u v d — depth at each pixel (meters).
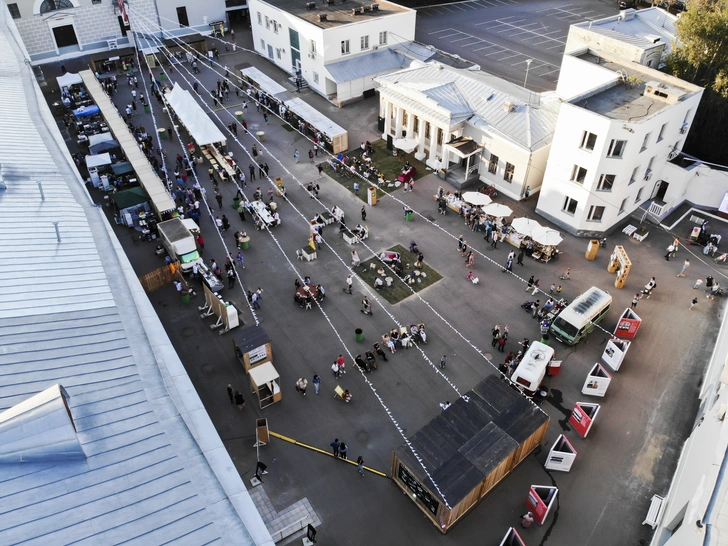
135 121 63.50
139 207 47.16
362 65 67.31
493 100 52.59
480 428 28.84
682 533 20.05
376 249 45.34
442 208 49.19
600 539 26.91
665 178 48.81
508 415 29.59
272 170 55.22
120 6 76.19
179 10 83.75
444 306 40.09
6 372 18.30
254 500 28.41
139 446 16.66
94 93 62.72
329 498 28.61
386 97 56.91
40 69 74.56
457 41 85.44
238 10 90.56
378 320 38.91
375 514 27.97
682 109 45.38
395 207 50.28
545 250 44.09
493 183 52.72
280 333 37.91
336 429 31.94
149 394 18.64
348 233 46.06
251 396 33.69
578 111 42.31
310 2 74.00
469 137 52.94
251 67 71.38
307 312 39.47
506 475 29.44
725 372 23.80
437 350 36.72
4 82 45.47
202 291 41.19
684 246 45.75
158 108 66.19
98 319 21.52
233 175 53.09
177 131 60.53
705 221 47.53
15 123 38.03
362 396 33.75
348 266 43.66
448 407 29.94
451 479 26.52
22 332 20.09
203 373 35.06
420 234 47.00
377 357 36.16
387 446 31.06
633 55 52.50
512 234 45.56
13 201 28.64
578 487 29.09
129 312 22.22
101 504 15.01
